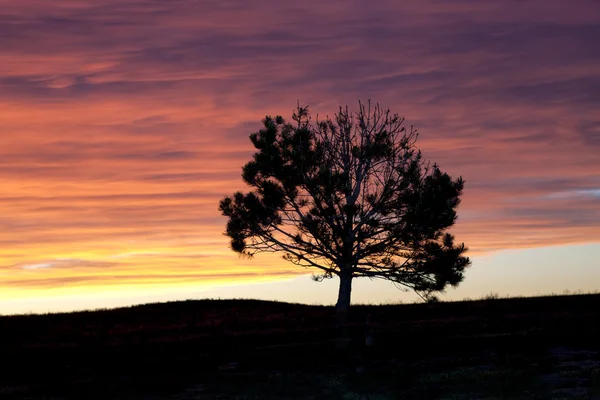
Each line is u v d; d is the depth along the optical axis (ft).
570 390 56.08
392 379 63.77
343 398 59.06
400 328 92.02
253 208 110.42
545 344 77.87
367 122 113.19
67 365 78.48
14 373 74.54
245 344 87.61
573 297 116.78
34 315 121.29
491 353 74.90
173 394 62.75
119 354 84.17
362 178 112.06
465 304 115.75
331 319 105.91
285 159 111.65
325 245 109.91
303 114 115.44
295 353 80.33
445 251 107.55
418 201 104.83
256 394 61.00
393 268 108.78
